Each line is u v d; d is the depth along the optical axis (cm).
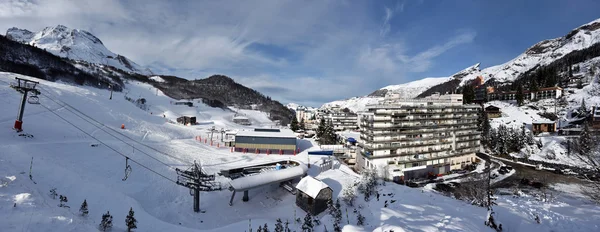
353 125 15925
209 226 3544
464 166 7925
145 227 2788
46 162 3856
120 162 4972
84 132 6253
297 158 7206
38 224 1827
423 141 7369
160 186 4456
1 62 14525
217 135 9869
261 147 7794
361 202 3856
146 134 7750
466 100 13175
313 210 3738
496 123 11750
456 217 2578
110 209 3012
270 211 4044
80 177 3753
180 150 6800
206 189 3928
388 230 2303
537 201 3244
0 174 2730
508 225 2334
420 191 4206
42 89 8238
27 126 5469
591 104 11569
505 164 8144
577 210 2706
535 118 11856
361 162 7594
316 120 17988
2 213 1838
